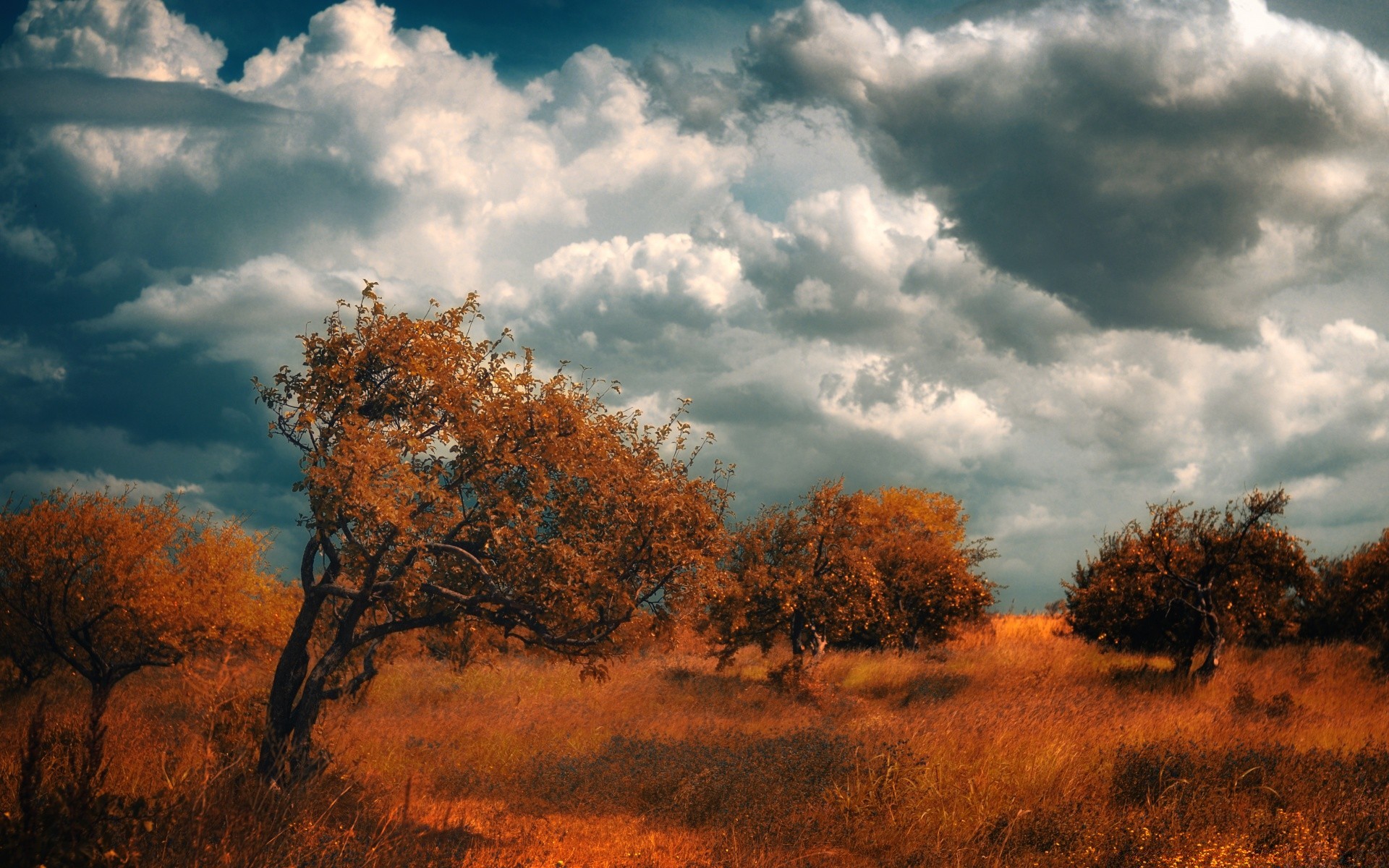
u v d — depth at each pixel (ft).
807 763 32.91
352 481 26.63
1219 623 67.82
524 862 24.81
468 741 44.06
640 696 62.80
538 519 29.94
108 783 22.36
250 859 19.30
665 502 29.60
